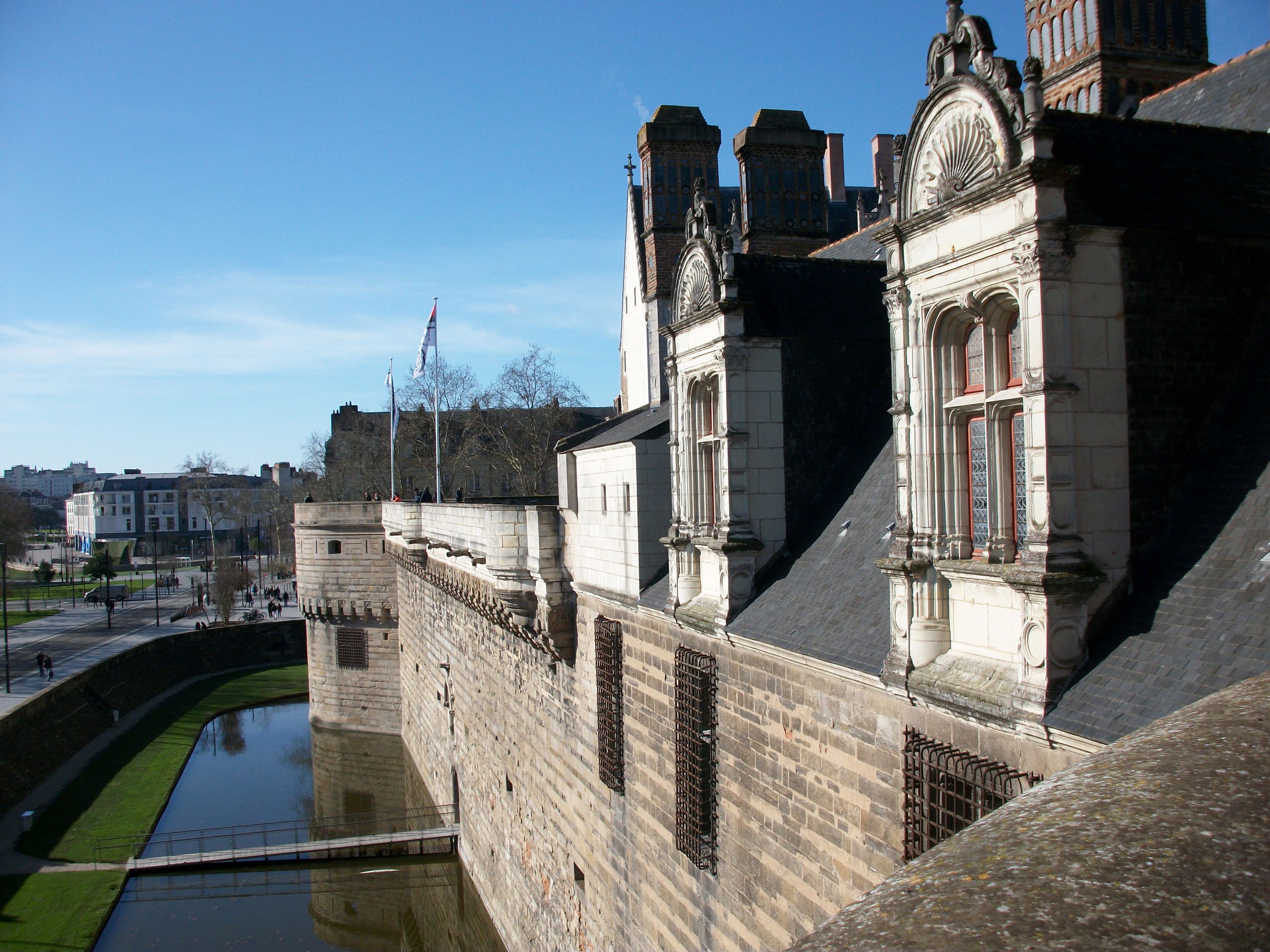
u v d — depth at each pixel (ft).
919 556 35.01
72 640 274.36
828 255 72.90
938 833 33.94
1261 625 24.80
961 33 33.35
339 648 190.29
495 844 107.96
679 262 57.36
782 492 51.70
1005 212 30.86
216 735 201.36
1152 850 10.44
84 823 143.13
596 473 73.51
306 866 129.29
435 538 130.82
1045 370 29.27
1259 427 30.09
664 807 60.49
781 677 45.60
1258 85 42.39
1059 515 29.17
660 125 91.76
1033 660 29.30
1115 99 57.62
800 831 44.11
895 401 36.58
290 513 510.99
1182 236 31.32
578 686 79.71
